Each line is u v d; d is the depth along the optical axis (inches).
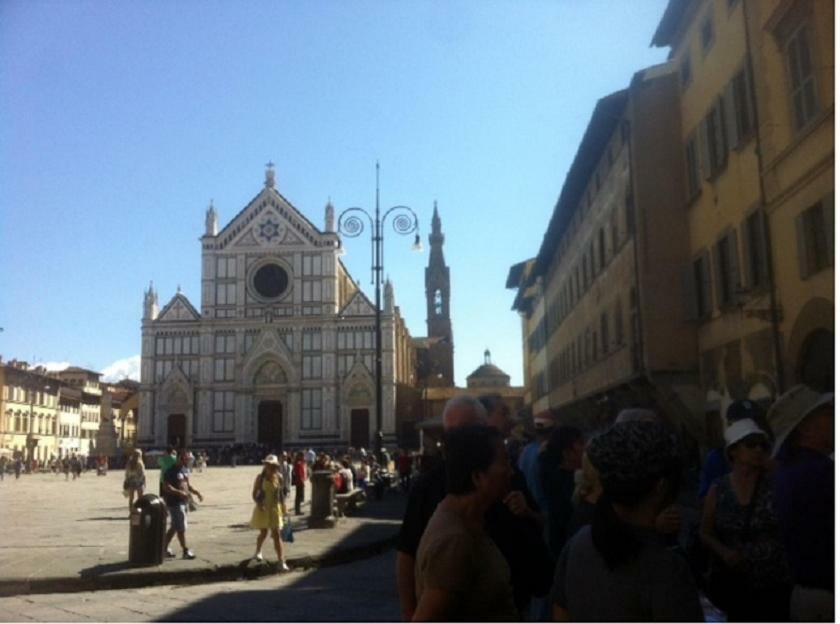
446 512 157.6
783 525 181.8
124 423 4429.1
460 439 160.1
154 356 3422.7
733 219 765.3
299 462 1048.8
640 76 965.2
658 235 940.0
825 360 575.8
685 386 904.3
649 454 139.3
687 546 238.2
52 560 575.8
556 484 287.1
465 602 149.8
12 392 3179.1
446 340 5000.0
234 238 3491.6
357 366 3363.7
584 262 1472.7
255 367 3390.7
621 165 1071.0
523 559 201.5
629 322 1034.1
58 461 2984.7
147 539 551.5
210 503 1225.4
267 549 642.8
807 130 579.2
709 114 832.3
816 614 174.6
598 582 138.3
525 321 2933.1
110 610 437.7
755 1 676.7
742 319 740.7
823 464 180.4
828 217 555.2
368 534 763.4
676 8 914.1
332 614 425.7
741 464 217.0
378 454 1290.6
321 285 3430.1
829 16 546.3
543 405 2245.3
